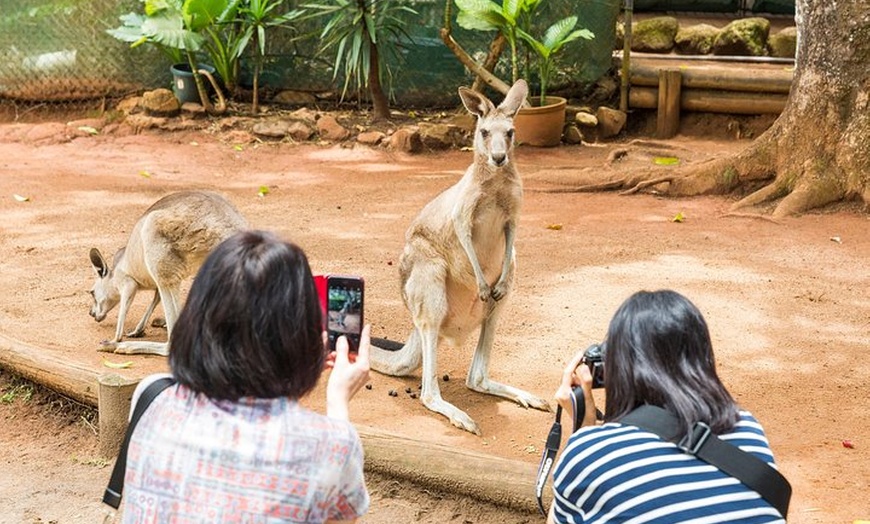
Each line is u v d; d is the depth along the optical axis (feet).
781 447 15.46
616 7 40.32
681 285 23.20
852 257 25.53
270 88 41.19
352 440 7.12
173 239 17.88
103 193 30.94
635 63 41.55
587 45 40.50
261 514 6.86
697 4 50.57
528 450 15.47
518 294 22.50
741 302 22.13
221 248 7.32
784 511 7.82
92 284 22.84
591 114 39.88
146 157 35.70
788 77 38.99
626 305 8.32
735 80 39.27
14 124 39.01
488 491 13.60
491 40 40.27
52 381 16.62
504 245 16.98
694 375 7.98
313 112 39.19
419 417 16.58
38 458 15.70
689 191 31.50
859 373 18.42
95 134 37.99
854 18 28.89
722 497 7.59
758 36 43.78
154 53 40.29
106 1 39.47
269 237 7.40
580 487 7.85
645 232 27.76
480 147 16.08
